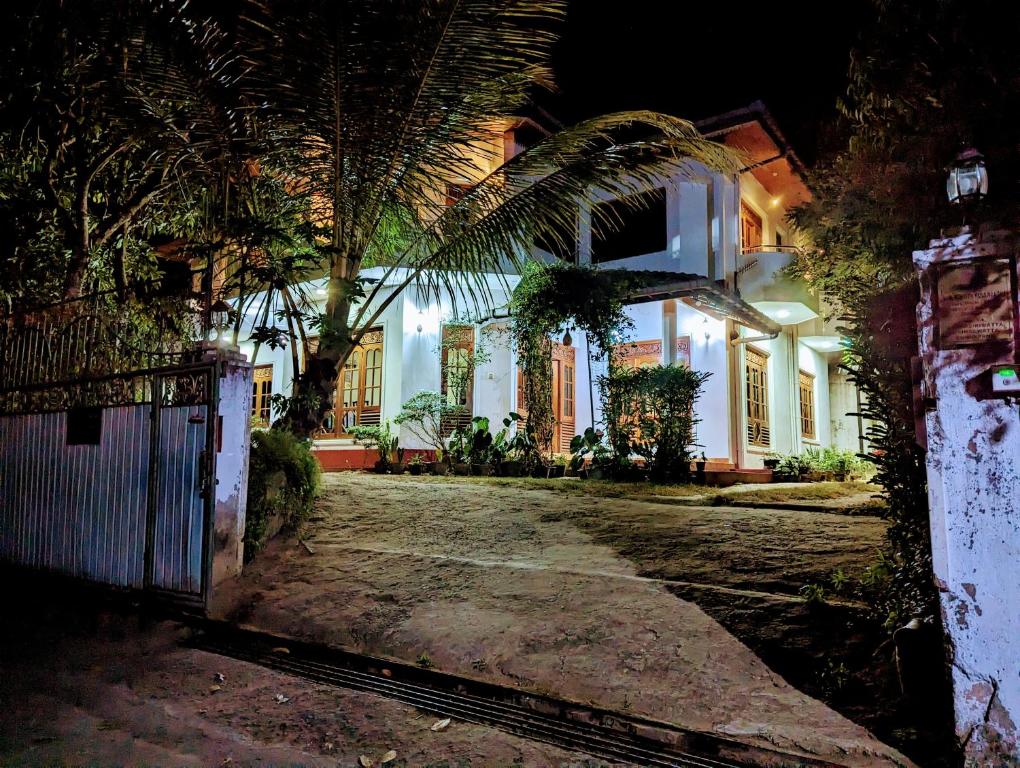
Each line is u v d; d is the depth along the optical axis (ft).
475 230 25.95
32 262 28.53
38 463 22.56
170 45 20.34
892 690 10.78
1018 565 8.81
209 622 16.96
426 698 12.39
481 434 39.93
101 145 26.61
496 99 24.03
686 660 12.34
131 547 19.30
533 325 37.55
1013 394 9.04
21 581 21.89
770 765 9.55
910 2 12.02
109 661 15.11
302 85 21.77
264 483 20.58
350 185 25.29
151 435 19.35
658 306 47.32
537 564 18.35
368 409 46.37
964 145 11.33
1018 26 10.87
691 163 48.06
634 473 35.09
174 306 22.45
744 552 18.01
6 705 12.62
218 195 24.98
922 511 12.42
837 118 16.39
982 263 9.48
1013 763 8.52
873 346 13.21
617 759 10.05
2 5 21.88
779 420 54.19
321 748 10.70
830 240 15.33
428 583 17.52
